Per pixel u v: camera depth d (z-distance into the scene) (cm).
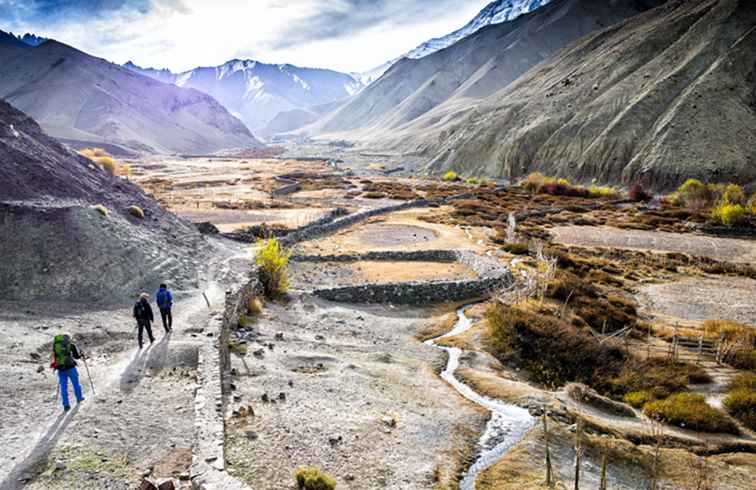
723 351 2544
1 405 1297
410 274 3966
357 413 1598
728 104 12825
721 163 11538
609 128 13962
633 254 5334
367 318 2983
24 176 2839
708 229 6700
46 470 1045
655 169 12044
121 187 3653
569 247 5606
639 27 19912
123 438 1198
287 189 9206
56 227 2575
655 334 2938
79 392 1355
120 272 2553
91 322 2041
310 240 5178
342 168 16912
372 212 6981
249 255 3797
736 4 15450
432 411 1719
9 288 2198
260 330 2397
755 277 4547
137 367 1620
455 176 14100
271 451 1268
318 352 2181
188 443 1202
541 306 3122
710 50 14700
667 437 1672
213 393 1425
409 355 2389
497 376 2178
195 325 2048
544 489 1260
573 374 2355
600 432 1647
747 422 1831
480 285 3631
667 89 14175
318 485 1108
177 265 2900
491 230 6069
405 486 1234
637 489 1345
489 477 1312
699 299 3825
